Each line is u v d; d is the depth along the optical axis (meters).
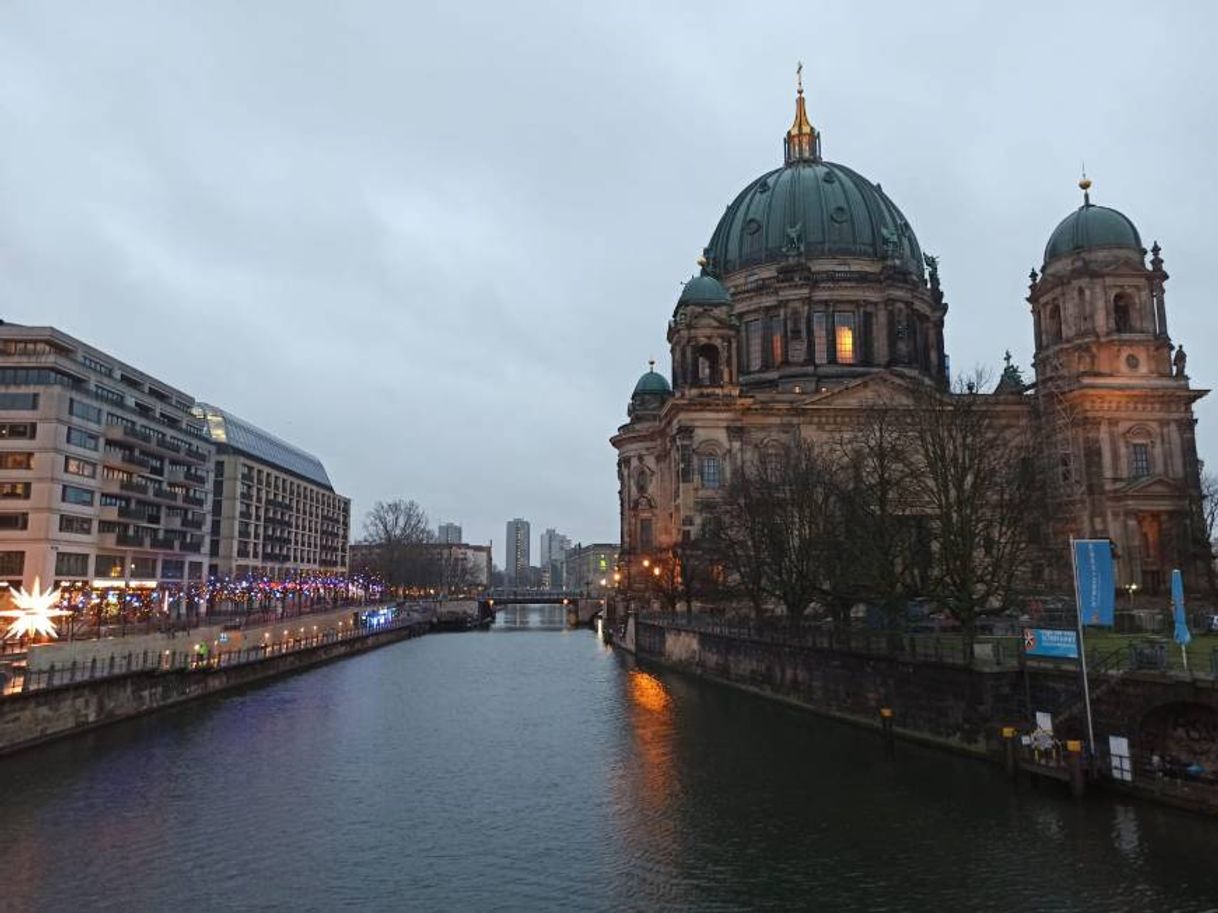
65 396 97.25
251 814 39.62
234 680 79.06
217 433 160.50
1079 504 96.38
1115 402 98.06
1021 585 70.94
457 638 158.12
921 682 51.00
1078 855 31.66
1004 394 104.06
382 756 51.38
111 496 107.81
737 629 81.81
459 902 29.91
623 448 140.75
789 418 110.69
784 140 151.12
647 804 40.62
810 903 29.12
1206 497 96.94
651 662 106.56
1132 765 37.38
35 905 29.41
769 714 64.31
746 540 85.38
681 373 118.69
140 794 42.53
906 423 66.75
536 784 44.78
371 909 29.34
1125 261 99.44
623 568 139.12
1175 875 29.59
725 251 139.50
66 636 76.44
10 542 94.19
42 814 39.12
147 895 30.38
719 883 31.02
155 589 113.75
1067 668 42.19
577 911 29.09
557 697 75.56
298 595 161.12
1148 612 67.31
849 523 63.81
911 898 29.12
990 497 63.25
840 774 44.56
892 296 125.31
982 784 41.00
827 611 84.19
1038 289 104.50
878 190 140.88
